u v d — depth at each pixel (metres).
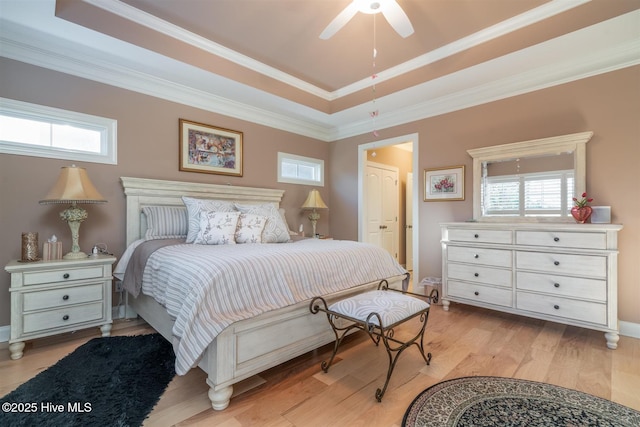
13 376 1.89
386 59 3.27
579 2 2.32
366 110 4.16
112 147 3.01
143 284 2.37
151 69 3.02
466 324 2.89
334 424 1.48
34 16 2.19
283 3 2.39
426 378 1.91
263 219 3.13
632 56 2.57
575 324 2.51
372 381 1.88
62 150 2.74
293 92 3.86
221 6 2.42
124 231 3.07
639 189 2.56
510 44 2.69
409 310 1.91
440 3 2.38
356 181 4.85
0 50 2.46
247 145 4.12
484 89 3.40
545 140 2.94
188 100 3.55
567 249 2.56
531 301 2.74
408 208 6.11
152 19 2.58
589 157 2.78
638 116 2.56
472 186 3.55
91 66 2.86
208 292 1.62
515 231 2.84
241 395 1.73
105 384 1.79
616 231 2.37
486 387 1.79
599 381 1.86
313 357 2.21
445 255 3.34
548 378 1.90
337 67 3.45
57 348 2.30
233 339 1.65
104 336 2.50
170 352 2.20
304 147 4.86
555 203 2.95
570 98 2.89
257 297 1.80
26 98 2.56
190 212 3.06
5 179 2.48
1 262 2.45
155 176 3.30
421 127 4.02
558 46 2.56
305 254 2.20
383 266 2.74
